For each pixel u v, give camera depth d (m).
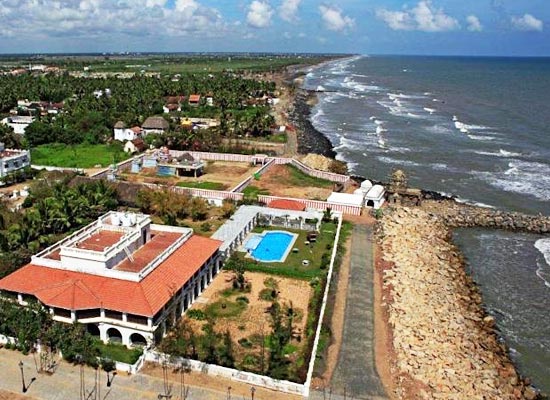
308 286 78.69
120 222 75.06
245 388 55.06
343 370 59.19
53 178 118.69
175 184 126.88
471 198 127.94
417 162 159.88
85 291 61.81
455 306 76.44
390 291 77.88
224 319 68.62
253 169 143.12
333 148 176.50
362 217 108.88
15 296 64.75
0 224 91.50
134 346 61.41
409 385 57.28
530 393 59.44
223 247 85.00
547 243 102.81
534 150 174.00
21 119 192.50
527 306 79.62
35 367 57.06
